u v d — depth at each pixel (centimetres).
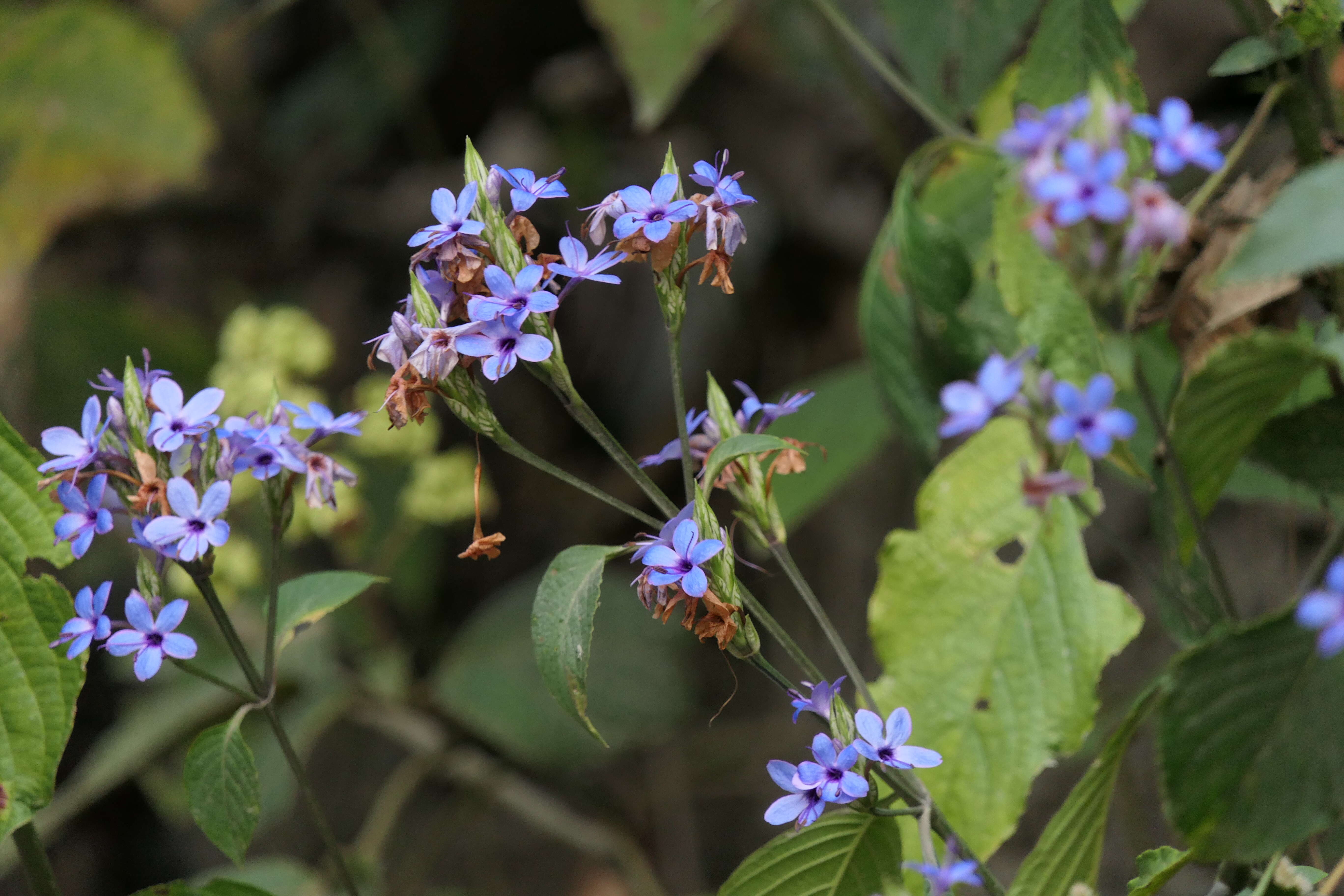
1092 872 110
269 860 130
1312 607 100
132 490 107
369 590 188
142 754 163
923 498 116
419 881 189
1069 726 113
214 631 173
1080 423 100
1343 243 99
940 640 115
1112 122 101
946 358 116
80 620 106
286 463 107
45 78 194
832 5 135
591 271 105
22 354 209
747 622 105
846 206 223
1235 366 107
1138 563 110
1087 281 102
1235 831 104
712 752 225
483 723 173
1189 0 179
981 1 120
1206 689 104
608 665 181
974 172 121
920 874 109
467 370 105
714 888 222
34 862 113
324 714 170
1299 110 109
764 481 107
